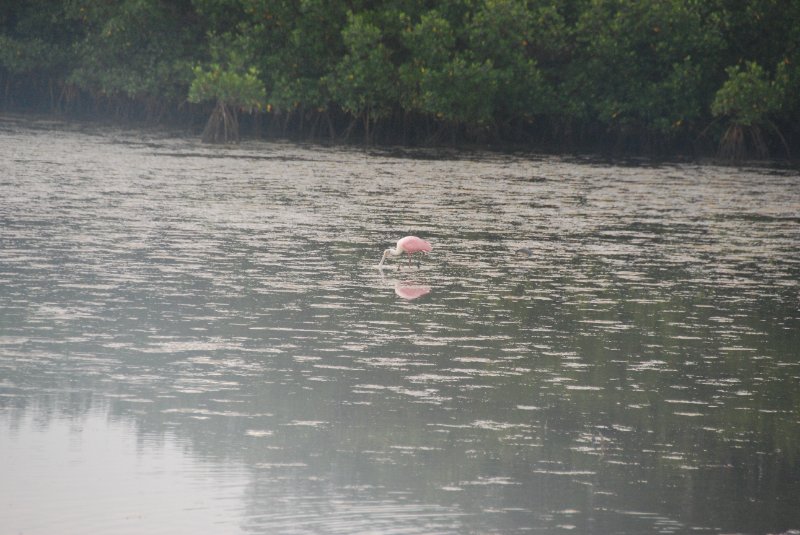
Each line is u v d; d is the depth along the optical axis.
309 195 118.50
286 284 67.88
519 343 55.47
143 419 41.50
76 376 46.62
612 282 72.94
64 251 75.88
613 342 56.47
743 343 57.25
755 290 71.81
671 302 67.00
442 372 49.59
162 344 52.38
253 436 40.16
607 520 34.09
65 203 101.12
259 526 32.53
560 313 62.75
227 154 177.50
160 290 64.38
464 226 98.06
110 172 134.75
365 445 39.75
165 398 44.16
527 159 197.25
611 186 145.12
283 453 38.53
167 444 38.97
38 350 50.41
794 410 46.19
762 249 90.31
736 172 180.62
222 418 42.03
